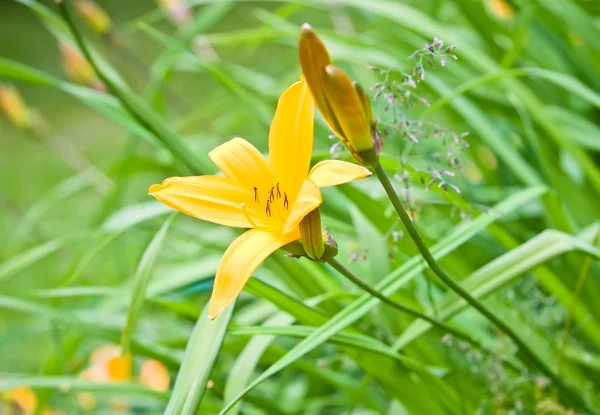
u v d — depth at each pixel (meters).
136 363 1.58
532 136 1.21
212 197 0.87
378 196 1.18
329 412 1.38
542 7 1.44
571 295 1.07
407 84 0.91
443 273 0.89
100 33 1.75
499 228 1.09
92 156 4.00
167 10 1.76
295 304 0.97
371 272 1.14
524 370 1.04
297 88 0.87
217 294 0.83
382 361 1.02
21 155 4.16
